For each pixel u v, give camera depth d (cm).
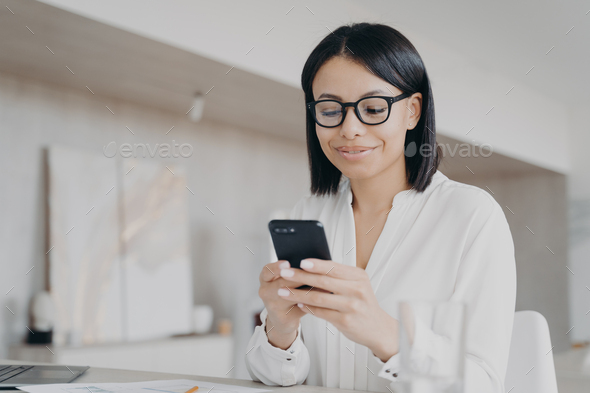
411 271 87
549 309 523
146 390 73
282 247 73
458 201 89
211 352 328
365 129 84
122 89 301
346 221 100
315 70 88
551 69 413
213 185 372
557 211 518
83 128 300
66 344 277
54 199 281
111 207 308
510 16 331
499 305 79
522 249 538
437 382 48
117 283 306
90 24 215
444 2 318
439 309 49
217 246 372
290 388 79
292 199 428
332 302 68
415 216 93
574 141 512
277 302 75
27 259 271
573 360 243
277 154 419
